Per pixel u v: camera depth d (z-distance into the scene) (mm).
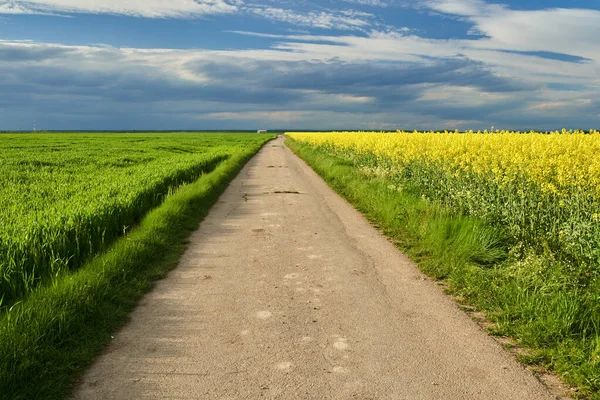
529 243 7266
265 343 4332
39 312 4336
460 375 3738
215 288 5922
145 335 4523
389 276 6379
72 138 66562
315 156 28469
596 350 3867
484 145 12656
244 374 3756
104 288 5383
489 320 4871
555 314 4539
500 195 9523
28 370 3607
